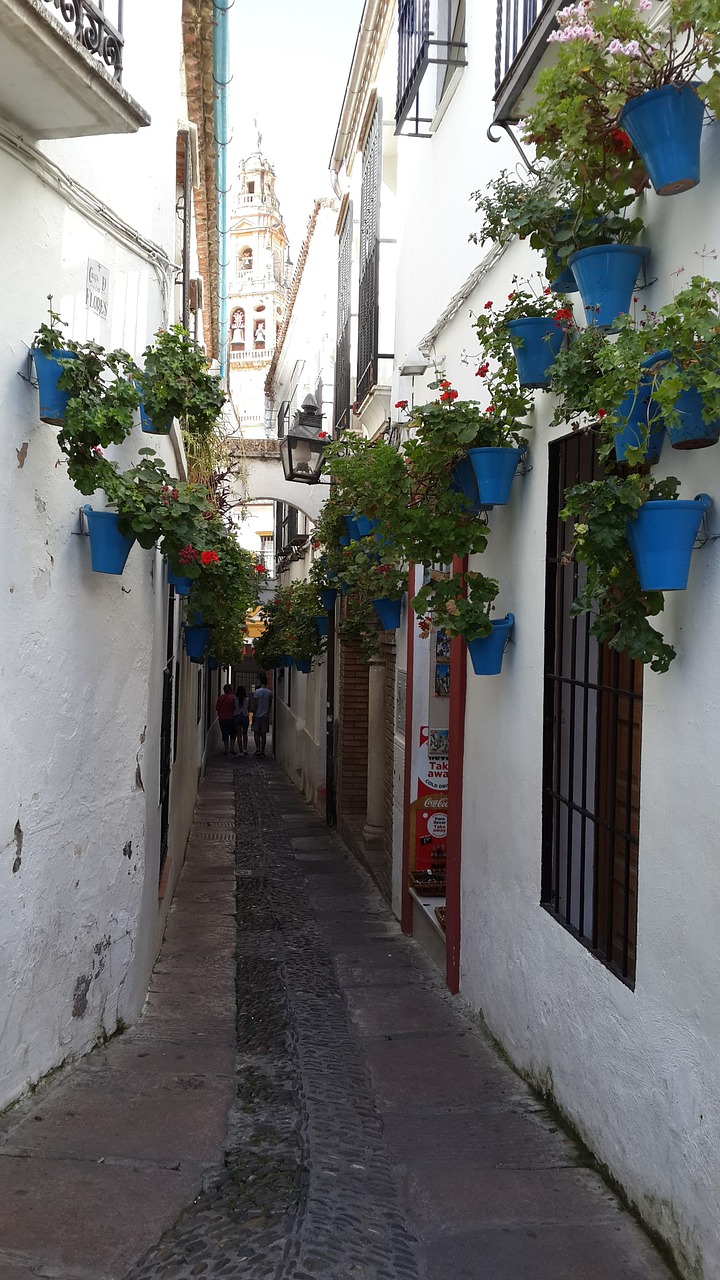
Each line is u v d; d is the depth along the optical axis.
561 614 4.22
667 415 2.41
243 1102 4.10
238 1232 2.99
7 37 3.00
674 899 2.91
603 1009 3.48
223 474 10.09
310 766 15.98
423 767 7.38
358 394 11.14
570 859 4.02
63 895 4.12
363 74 10.88
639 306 3.20
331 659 13.38
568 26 2.79
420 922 7.07
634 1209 3.15
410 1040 5.01
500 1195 3.30
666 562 2.64
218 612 7.49
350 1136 3.80
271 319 44.78
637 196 3.16
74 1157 3.39
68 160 4.07
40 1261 2.76
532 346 3.85
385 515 4.64
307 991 5.88
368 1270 2.83
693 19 2.47
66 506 4.05
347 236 12.74
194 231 11.90
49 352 3.64
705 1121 2.69
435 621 4.58
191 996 5.73
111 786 4.71
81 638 4.25
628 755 3.46
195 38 7.90
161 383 4.45
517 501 4.67
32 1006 3.86
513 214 3.51
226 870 9.91
